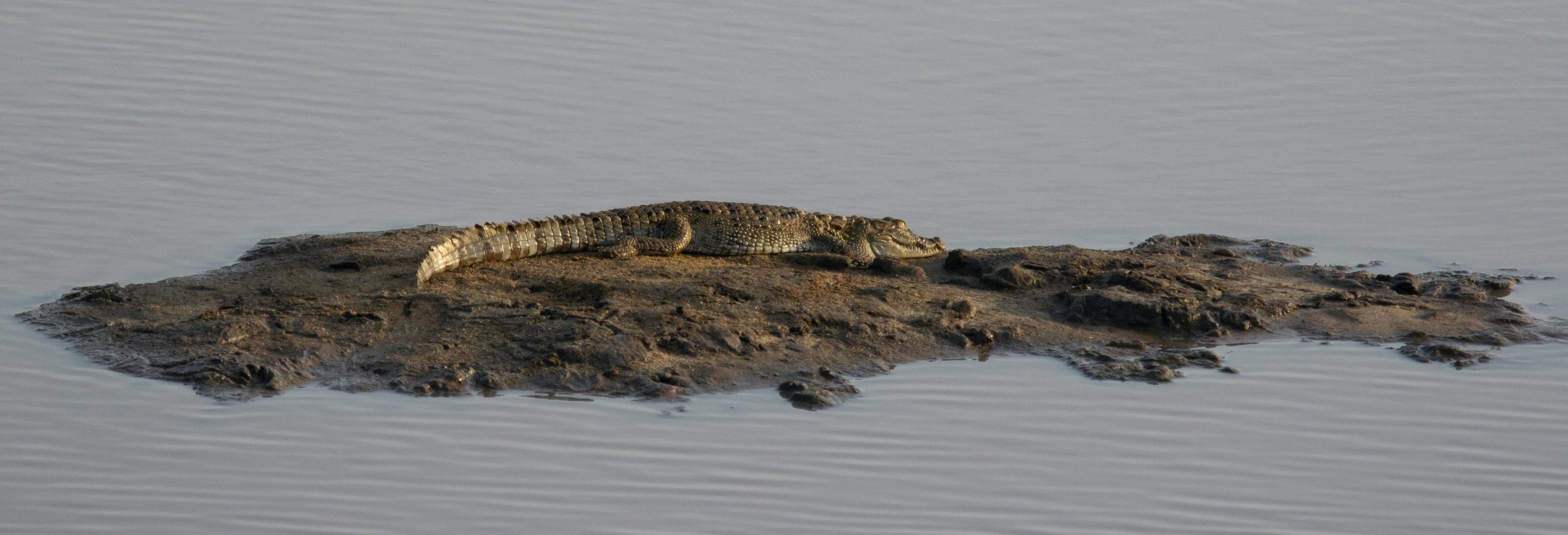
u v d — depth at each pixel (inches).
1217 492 1528.1
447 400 1694.1
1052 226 2642.7
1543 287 2273.6
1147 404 1739.7
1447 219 2682.1
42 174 2733.8
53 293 2066.9
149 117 3125.0
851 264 2192.4
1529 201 2775.6
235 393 1697.8
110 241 2358.5
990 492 1518.2
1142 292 2079.2
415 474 1520.7
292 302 1939.0
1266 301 2084.2
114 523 1407.5
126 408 1652.3
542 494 1488.7
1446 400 1769.2
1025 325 1974.7
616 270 2073.1
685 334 1846.7
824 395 1727.4
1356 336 1990.7
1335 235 2593.5
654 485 1512.1
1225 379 1823.3
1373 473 1573.6
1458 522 1472.7
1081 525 1457.9
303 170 2854.3
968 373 1823.3
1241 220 2684.5
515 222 2165.4
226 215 2559.1
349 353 1800.0
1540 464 1596.9
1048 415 1704.0
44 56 3503.9
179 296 1985.7
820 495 1502.2
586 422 1648.6
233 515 1428.4
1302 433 1670.8
